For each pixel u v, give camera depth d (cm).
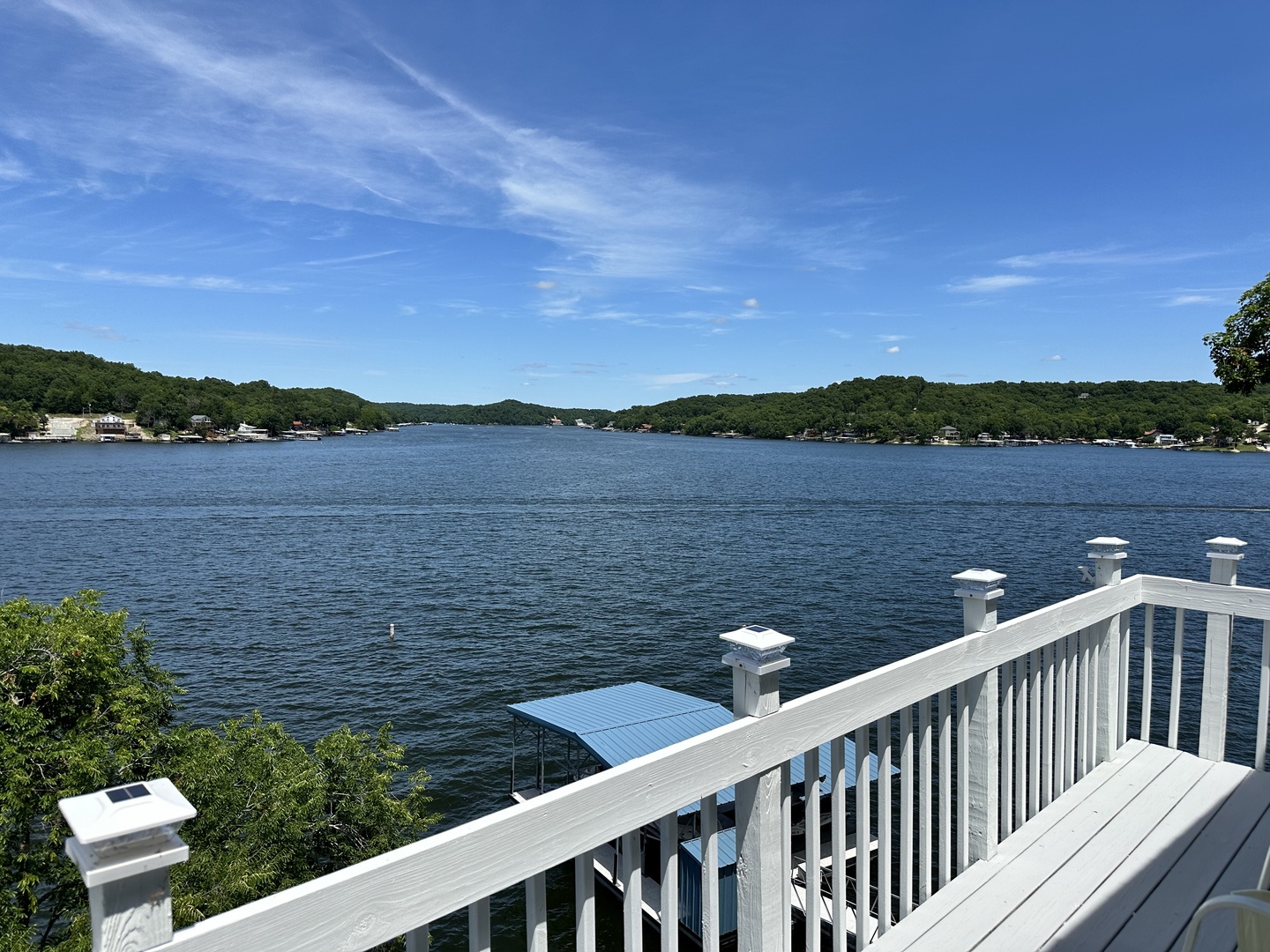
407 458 11300
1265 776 403
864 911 276
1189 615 2584
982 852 323
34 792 792
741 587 3150
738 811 219
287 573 3388
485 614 2747
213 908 785
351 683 2052
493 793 1478
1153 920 286
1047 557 3769
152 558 3669
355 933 134
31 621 888
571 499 6272
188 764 892
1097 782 400
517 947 1049
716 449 15275
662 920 192
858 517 5247
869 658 2266
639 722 1225
